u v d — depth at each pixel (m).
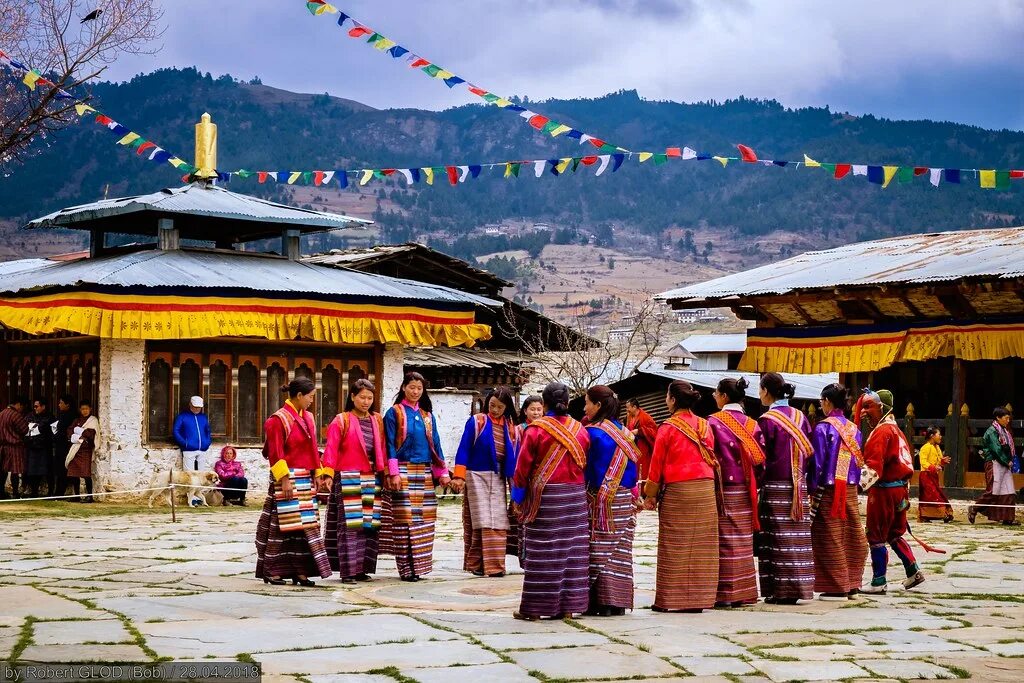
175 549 14.16
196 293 20.80
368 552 11.77
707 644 8.29
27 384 23.77
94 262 22.17
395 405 12.10
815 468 10.82
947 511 20.17
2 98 23.09
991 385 22.64
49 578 11.48
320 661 7.53
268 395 22.75
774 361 24.05
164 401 21.64
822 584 10.91
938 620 9.55
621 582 9.69
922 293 21.45
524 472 9.44
